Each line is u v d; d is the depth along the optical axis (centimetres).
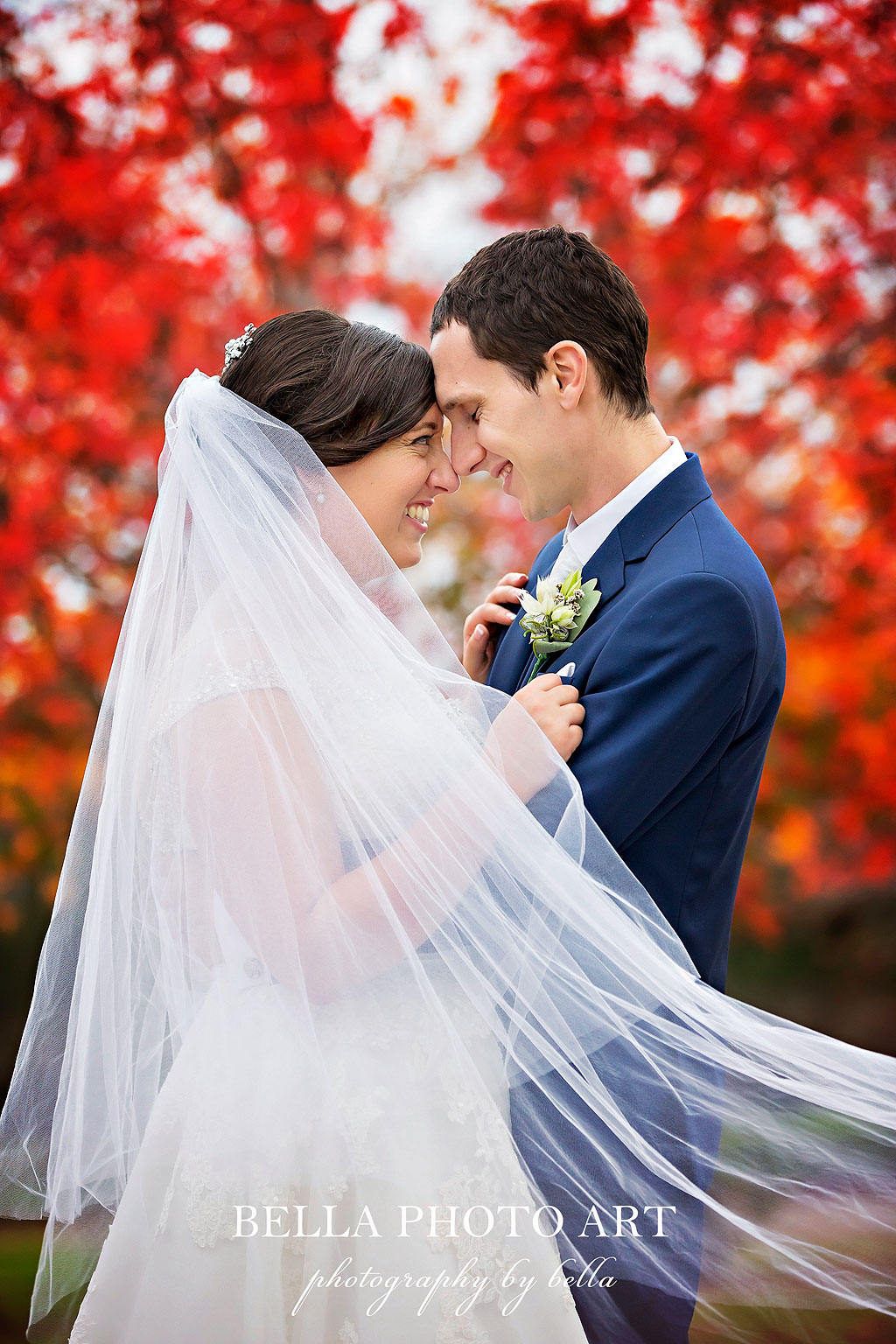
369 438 205
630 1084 185
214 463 191
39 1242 396
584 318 204
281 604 184
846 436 432
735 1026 188
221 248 436
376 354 208
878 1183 180
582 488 216
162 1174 179
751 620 193
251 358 209
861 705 449
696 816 202
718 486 437
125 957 191
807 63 418
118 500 439
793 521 436
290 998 182
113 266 423
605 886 186
